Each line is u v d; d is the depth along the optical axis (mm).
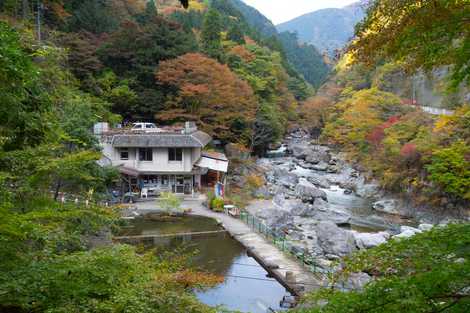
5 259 6527
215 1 98188
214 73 39812
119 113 41406
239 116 42188
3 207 6180
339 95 59500
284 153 56438
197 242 20672
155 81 42125
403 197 31109
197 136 32250
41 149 9297
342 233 20891
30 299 6035
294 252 18938
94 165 17484
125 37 42750
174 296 7141
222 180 33875
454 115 19375
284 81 66750
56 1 39906
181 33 46438
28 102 6840
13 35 5418
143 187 30875
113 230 19172
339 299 3648
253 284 15766
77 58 39125
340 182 41219
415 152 28891
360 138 40656
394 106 39969
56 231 8023
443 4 3836
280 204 29547
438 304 3336
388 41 4500
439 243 3754
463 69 4555
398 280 3455
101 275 6742
